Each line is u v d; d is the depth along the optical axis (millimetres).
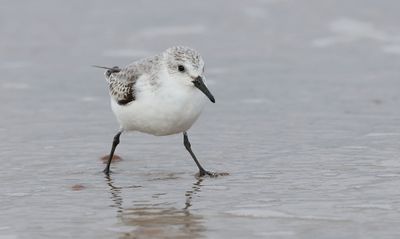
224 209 11992
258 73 23234
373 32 27547
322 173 14031
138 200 12641
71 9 30375
